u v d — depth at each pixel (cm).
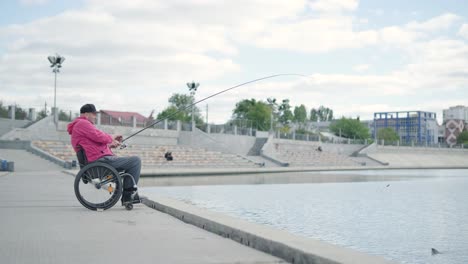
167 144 4766
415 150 9594
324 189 1909
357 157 8025
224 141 5341
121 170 700
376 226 874
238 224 479
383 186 2167
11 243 421
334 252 336
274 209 1141
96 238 453
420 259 588
